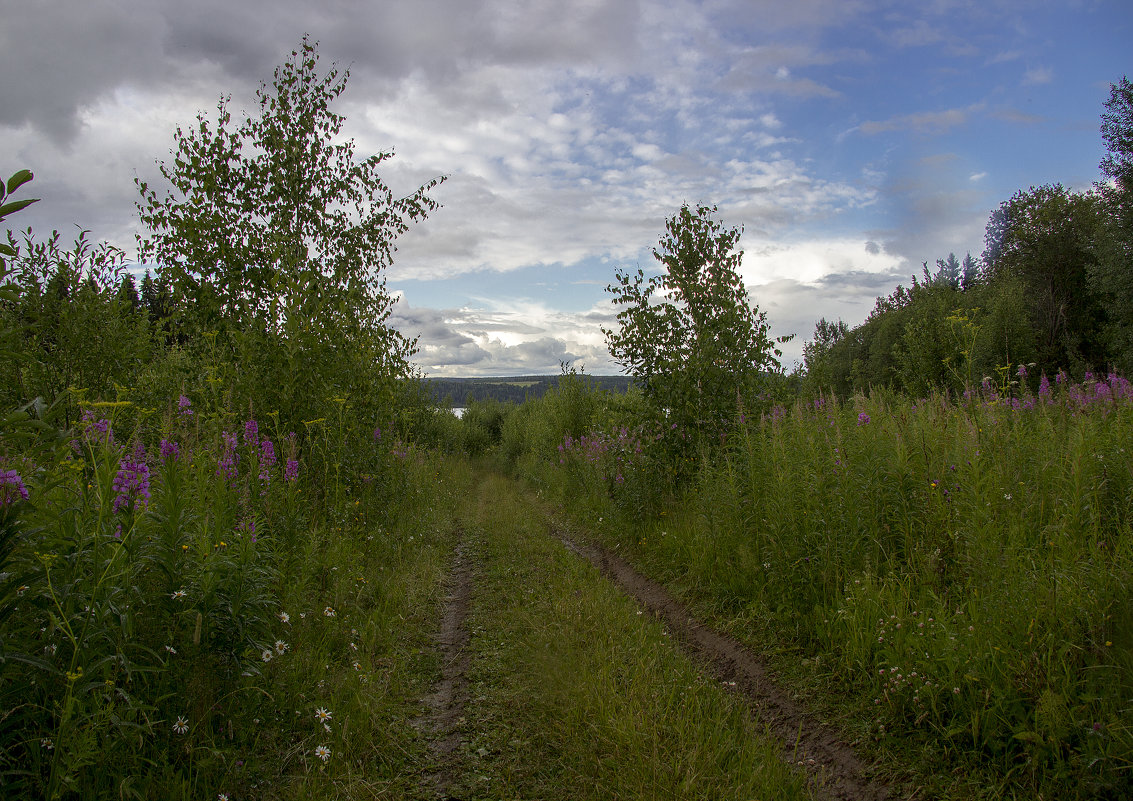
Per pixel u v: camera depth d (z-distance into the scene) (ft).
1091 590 10.46
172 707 9.04
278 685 10.96
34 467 8.24
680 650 14.92
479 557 26.32
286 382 22.06
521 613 17.22
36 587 7.43
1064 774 8.44
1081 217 92.07
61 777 6.79
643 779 9.11
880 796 9.17
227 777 8.55
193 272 23.12
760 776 9.18
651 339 28.32
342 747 10.07
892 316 108.06
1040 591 10.76
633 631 15.49
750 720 11.44
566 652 13.66
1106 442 15.10
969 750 9.55
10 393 15.81
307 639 13.12
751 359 27.02
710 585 18.60
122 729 7.66
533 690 12.50
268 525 15.12
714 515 20.85
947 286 86.22
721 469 22.86
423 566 22.54
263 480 16.22
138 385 18.67
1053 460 14.89
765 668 13.76
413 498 32.83
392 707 11.78
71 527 8.18
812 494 16.30
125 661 7.82
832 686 12.34
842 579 15.05
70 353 17.01
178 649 9.63
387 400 30.73
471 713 11.89
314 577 16.46
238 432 18.35
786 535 16.74
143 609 9.58
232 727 9.39
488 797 9.18
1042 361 86.79
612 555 26.17
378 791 9.10
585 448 43.06
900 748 10.16
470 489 55.77
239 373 21.48
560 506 41.45
